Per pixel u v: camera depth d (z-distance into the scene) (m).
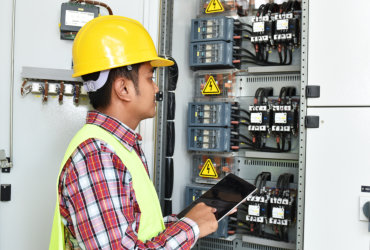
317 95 1.82
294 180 2.23
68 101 2.00
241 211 2.33
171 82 2.19
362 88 1.76
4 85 1.94
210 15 2.40
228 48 2.28
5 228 1.93
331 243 1.78
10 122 1.92
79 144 0.91
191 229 0.95
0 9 1.94
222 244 2.35
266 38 2.20
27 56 1.97
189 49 2.49
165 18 2.17
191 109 2.34
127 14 2.12
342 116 1.79
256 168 2.35
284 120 2.10
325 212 1.80
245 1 2.42
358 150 1.76
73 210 0.87
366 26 1.77
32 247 1.95
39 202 1.96
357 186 1.75
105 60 0.97
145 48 1.02
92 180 0.86
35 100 1.97
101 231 0.83
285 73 2.28
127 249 0.83
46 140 1.98
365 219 1.72
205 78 2.42
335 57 1.81
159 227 1.05
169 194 2.16
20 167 1.95
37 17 1.98
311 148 1.84
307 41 1.87
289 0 2.24
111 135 0.98
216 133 2.26
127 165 0.96
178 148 2.34
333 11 1.82
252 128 2.21
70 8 1.94
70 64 2.00
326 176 1.80
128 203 0.89
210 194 1.30
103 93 1.00
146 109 1.04
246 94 2.40
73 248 0.97
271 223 2.11
